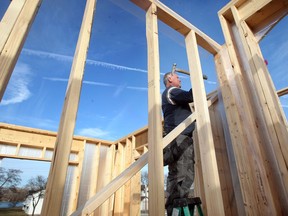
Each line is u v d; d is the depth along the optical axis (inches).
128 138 219.6
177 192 59.4
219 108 79.0
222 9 80.0
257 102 65.3
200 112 57.3
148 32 53.4
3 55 28.3
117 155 229.8
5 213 513.3
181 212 54.7
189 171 61.9
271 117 58.6
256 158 59.2
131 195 180.2
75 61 34.4
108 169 228.1
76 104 31.0
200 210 57.1
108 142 240.1
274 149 56.5
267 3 65.9
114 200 203.9
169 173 65.1
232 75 72.0
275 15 68.3
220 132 76.7
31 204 531.5
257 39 70.7
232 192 68.4
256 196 55.7
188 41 66.9
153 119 42.5
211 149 52.2
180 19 64.0
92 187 212.8
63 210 191.3
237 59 73.6
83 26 37.8
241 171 60.6
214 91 86.3
